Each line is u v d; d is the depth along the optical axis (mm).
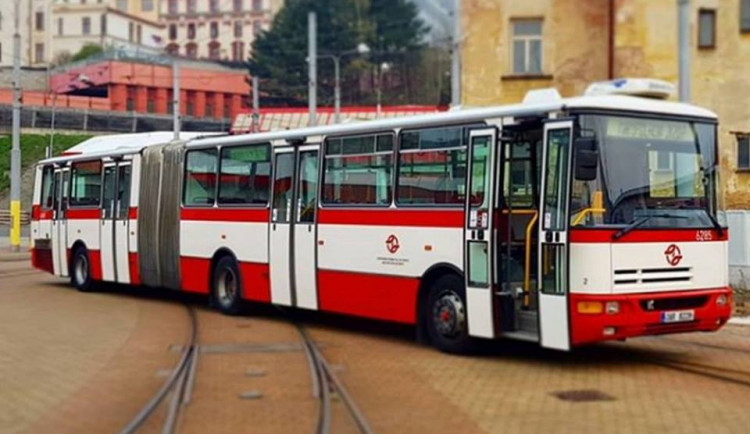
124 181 22484
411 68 48406
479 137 13109
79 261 24438
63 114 71750
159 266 20938
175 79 41812
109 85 77250
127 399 10781
